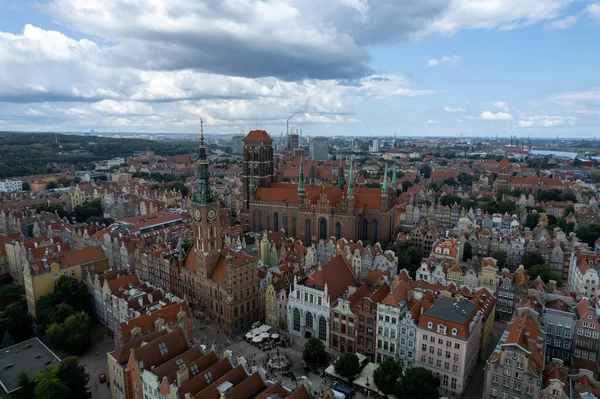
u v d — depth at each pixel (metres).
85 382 111.62
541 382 95.56
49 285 160.50
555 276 176.38
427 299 128.38
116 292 145.25
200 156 156.00
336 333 135.25
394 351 122.81
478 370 123.62
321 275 142.62
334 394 99.25
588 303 120.69
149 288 145.50
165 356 104.12
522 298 151.75
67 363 109.38
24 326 143.62
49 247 181.38
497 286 160.12
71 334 133.12
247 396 88.81
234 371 93.94
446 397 106.56
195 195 160.62
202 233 157.88
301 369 124.81
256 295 159.38
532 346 101.75
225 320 151.00
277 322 153.62
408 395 103.44
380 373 108.25
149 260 188.25
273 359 124.62
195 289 165.38
